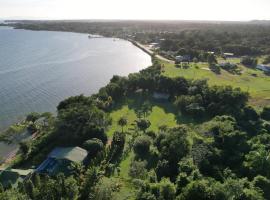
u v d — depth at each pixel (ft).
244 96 386.32
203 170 238.07
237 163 249.14
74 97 381.81
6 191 203.21
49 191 199.93
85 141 288.10
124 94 459.32
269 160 240.12
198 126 323.57
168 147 265.34
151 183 216.54
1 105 426.51
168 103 431.43
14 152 294.46
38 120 354.74
